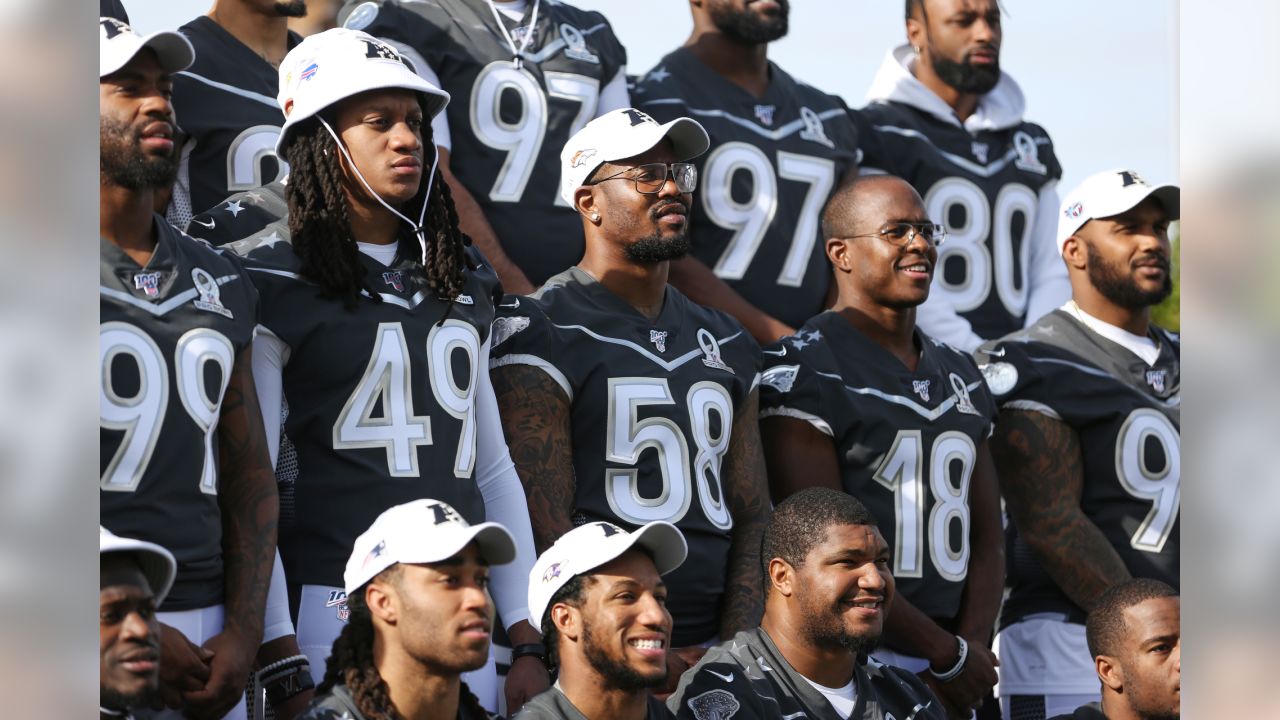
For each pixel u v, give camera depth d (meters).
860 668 7.98
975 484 9.29
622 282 8.38
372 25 9.46
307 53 7.45
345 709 6.17
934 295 10.99
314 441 7.20
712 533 8.15
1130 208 9.87
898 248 9.05
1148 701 8.67
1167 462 9.76
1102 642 8.82
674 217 8.30
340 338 7.21
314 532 7.17
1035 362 9.80
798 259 10.26
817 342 9.05
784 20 10.30
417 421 7.27
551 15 9.78
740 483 8.43
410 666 6.18
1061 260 11.57
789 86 10.65
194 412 6.66
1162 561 9.69
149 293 6.68
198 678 6.43
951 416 9.13
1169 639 8.64
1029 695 9.70
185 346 6.68
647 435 8.06
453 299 7.52
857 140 10.98
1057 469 9.66
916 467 8.92
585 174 8.36
